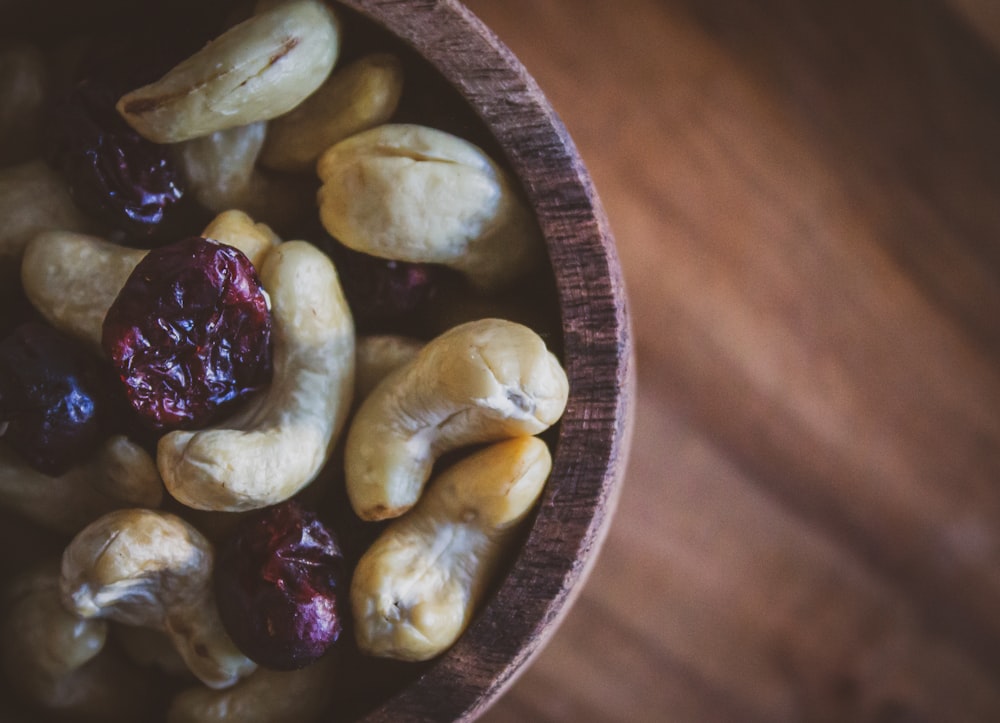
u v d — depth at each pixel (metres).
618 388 0.16
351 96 0.17
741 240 0.23
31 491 0.17
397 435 0.16
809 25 0.23
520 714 0.22
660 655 0.23
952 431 0.24
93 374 0.17
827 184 0.23
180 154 0.17
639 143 0.22
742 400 0.23
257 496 0.16
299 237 0.18
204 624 0.17
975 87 0.24
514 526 0.16
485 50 0.16
